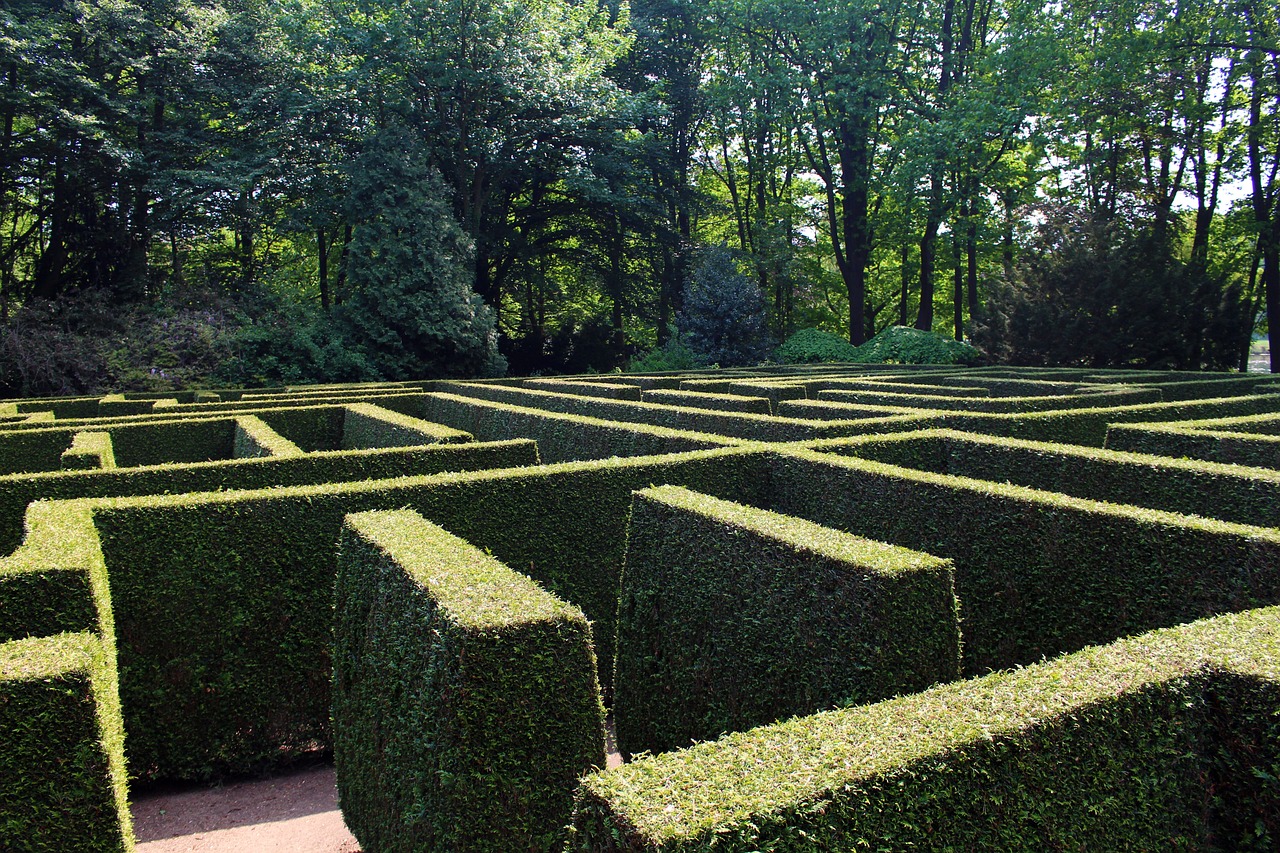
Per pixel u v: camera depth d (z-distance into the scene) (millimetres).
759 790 1945
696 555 4613
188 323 22453
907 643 3572
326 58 26719
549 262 35469
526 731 3170
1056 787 2201
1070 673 2451
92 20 23203
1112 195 27469
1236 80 23984
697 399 12164
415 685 3479
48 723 3012
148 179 25047
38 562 4051
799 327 37031
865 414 9852
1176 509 5590
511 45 26375
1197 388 13719
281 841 4602
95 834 3109
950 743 2105
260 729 5523
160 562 5246
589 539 6363
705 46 34812
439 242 25859
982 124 25750
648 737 4973
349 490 5742
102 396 17469
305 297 31703
